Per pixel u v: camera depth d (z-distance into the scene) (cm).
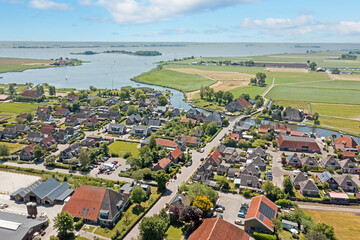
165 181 12438
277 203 11431
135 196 10931
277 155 16712
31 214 10169
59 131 18775
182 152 16300
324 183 12925
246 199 11944
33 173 14025
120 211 10619
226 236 8338
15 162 15188
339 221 10569
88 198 10488
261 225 9556
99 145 17388
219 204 11512
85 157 14262
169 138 19012
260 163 14862
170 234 9594
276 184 13250
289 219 10275
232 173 14088
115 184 13012
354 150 17150
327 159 15212
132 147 17700
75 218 10231
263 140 18675
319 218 10762
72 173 14012
